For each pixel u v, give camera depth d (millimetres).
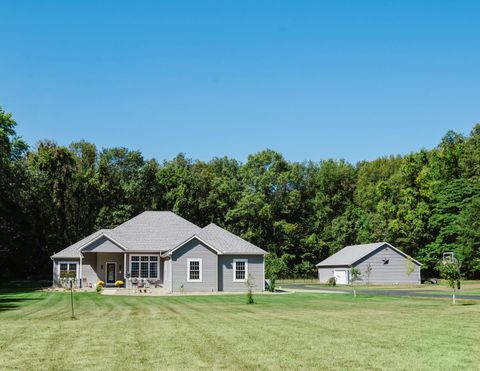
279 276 87562
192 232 55594
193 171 91938
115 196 77938
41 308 30703
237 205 87000
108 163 83250
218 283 48562
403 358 14367
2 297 42094
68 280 54219
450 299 36562
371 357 14523
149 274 52625
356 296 40781
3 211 65812
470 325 21250
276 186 91562
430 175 78625
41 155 73000
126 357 14656
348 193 98750
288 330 19859
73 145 86188
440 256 74750
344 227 90812
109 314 26562
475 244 66688
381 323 21969
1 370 13250
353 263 69875
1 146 57438
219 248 49000
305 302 34656
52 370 13180
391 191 83062
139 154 84750
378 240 82500
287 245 89938
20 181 64125
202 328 20516
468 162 77062
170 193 80812
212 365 13594
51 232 72000
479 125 84375
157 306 31812
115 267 54938
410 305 31453
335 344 16625
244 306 31656
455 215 72688
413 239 78750
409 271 71562
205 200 85562
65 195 71938
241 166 96125
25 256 71812
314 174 99500
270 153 92750
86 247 51625
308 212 96750
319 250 93312
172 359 14352
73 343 16969
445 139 82500
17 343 17031
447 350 15523
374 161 106000
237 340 17438
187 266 47938
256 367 13344
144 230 54906
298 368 13211
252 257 49594
